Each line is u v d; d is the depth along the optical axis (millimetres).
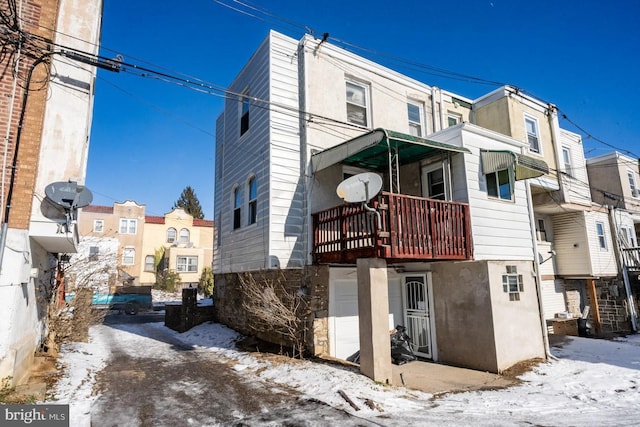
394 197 7949
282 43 10781
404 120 12547
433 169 10172
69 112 6824
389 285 10945
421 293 10578
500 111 13812
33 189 6250
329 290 9508
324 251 9297
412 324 10750
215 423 5258
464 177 9516
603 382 7820
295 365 8273
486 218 9664
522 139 13641
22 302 6258
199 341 12234
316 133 10547
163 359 9477
